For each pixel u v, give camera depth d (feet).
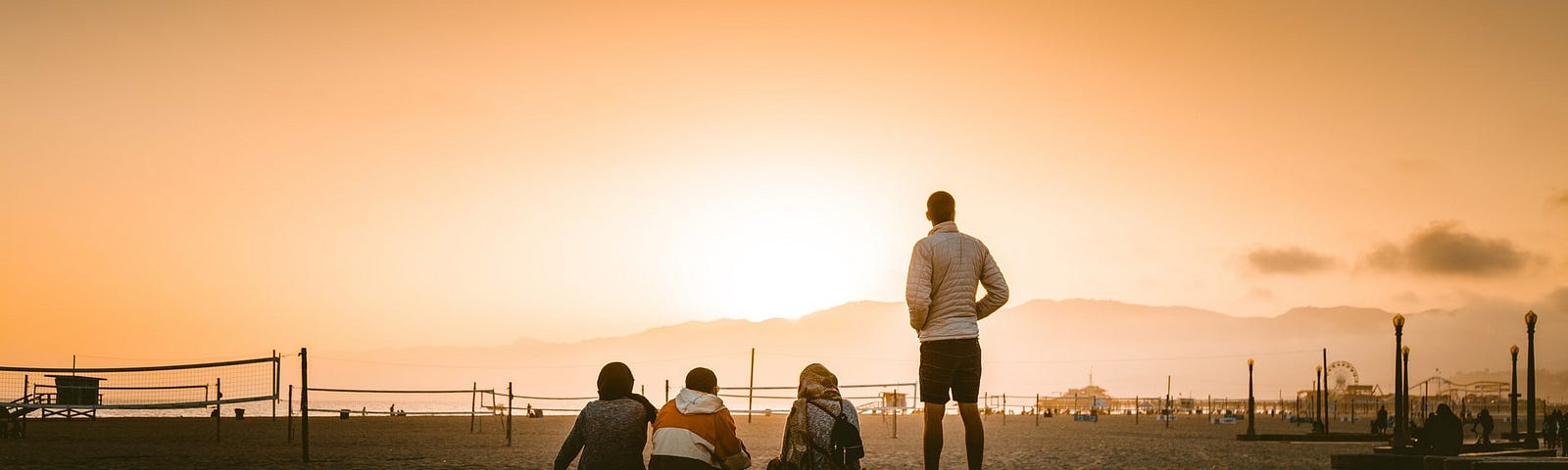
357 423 187.32
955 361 25.88
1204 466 75.72
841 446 24.17
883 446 102.01
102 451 82.89
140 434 121.80
